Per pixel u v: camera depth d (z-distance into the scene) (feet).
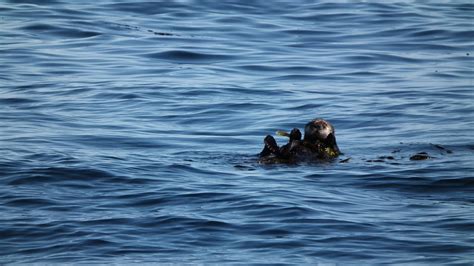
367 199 78.64
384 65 146.20
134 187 81.20
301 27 170.30
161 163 89.92
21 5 177.78
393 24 173.37
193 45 155.53
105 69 139.95
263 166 89.04
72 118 113.19
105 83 131.75
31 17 168.96
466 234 69.26
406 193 81.20
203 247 66.39
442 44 159.94
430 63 147.43
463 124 110.01
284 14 180.14
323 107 120.16
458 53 153.99
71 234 68.85
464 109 118.01
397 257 64.59
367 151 97.35
